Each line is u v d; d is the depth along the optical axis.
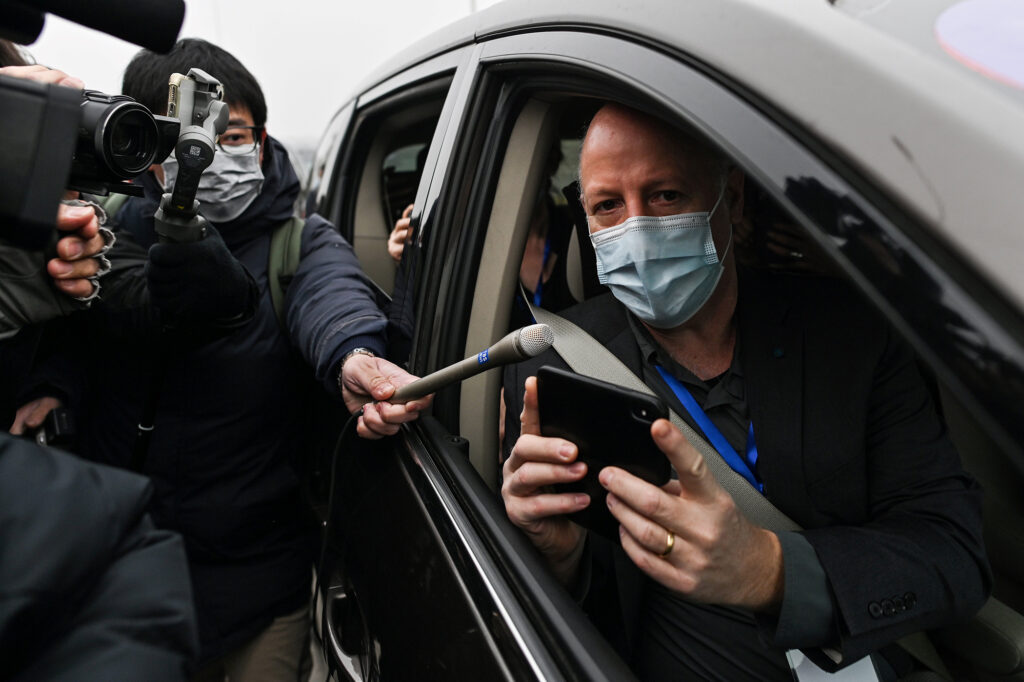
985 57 0.59
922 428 1.05
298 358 1.57
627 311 1.24
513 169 1.23
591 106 1.50
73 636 0.46
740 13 0.72
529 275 1.89
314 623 1.53
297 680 1.67
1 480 0.47
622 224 1.07
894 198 0.55
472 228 1.23
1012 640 1.12
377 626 1.18
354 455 1.45
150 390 1.39
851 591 0.87
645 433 0.78
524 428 0.89
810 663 0.97
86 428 1.51
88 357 1.47
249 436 1.50
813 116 0.61
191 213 1.19
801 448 1.04
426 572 1.03
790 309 1.09
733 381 1.12
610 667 0.72
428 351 1.25
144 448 1.42
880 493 1.06
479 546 0.94
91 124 0.91
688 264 1.05
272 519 1.57
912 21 0.64
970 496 1.02
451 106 1.32
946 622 0.94
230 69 1.42
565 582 1.05
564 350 1.21
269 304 1.53
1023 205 0.50
